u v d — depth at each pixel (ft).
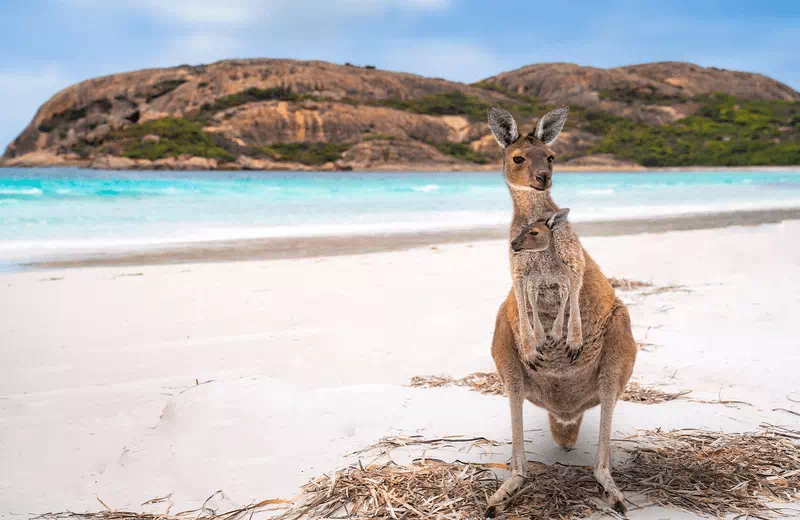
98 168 272.10
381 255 43.65
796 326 23.08
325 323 26.07
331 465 13.39
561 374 12.18
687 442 14.03
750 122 381.81
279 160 292.40
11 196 79.05
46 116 410.72
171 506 12.43
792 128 369.50
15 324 25.82
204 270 37.86
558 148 333.83
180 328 25.36
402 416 15.58
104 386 19.06
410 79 454.81
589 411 16.34
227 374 20.11
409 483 12.45
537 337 11.89
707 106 421.59
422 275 36.22
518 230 12.36
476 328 25.18
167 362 21.27
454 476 12.72
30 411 17.13
